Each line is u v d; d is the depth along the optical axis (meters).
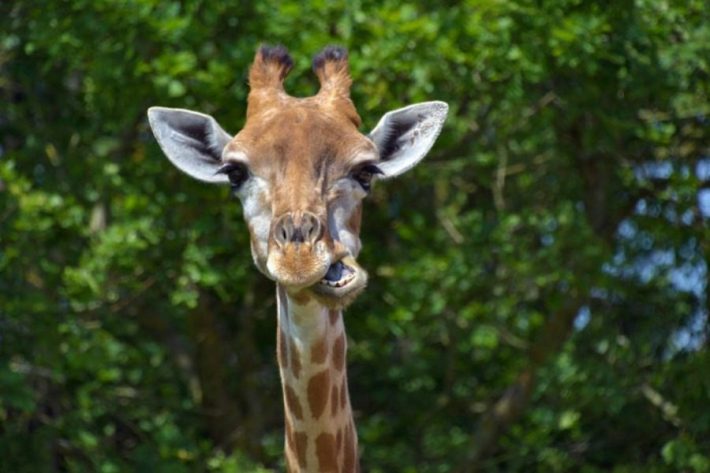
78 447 15.44
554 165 16.05
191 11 14.00
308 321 7.56
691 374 15.41
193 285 14.95
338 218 7.40
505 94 14.23
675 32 14.93
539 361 15.96
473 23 13.65
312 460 7.89
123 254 14.33
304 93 13.63
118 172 14.95
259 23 14.06
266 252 7.43
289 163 7.40
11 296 14.38
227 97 13.89
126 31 13.78
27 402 13.53
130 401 15.83
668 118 15.30
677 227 15.63
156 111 8.25
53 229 14.85
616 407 15.29
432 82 13.99
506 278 15.68
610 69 14.43
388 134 8.24
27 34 15.08
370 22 13.68
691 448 15.05
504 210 15.83
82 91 15.65
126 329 15.88
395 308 15.68
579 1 14.17
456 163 15.13
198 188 14.49
